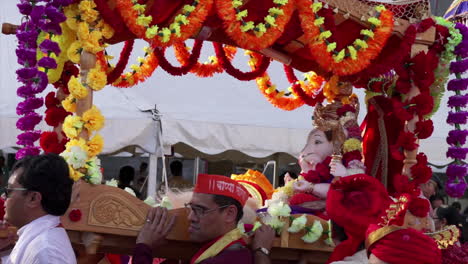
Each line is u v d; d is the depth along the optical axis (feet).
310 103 17.89
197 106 25.18
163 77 25.62
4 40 24.54
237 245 11.41
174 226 11.82
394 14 14.64
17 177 9.60
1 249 12.30
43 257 8.99
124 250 12.01
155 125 23.91
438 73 15.11
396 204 9.30
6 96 23.53
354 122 15.11
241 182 16.48
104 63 14.21
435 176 33.30
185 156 29.32
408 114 14.12
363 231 10.60
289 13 13.20
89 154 11.49
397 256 8.78
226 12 12.55
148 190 24.09
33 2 11.25
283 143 25.67
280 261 13.30
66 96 13.00
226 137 24.88
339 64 13.88
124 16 11.80
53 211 9.58
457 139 14.90
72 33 12.39
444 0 23.48
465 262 11.08
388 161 15.83
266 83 17.87
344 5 13.88
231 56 16.78
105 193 11.53
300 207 14.24
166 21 12.92
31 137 11.70
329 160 15.03
